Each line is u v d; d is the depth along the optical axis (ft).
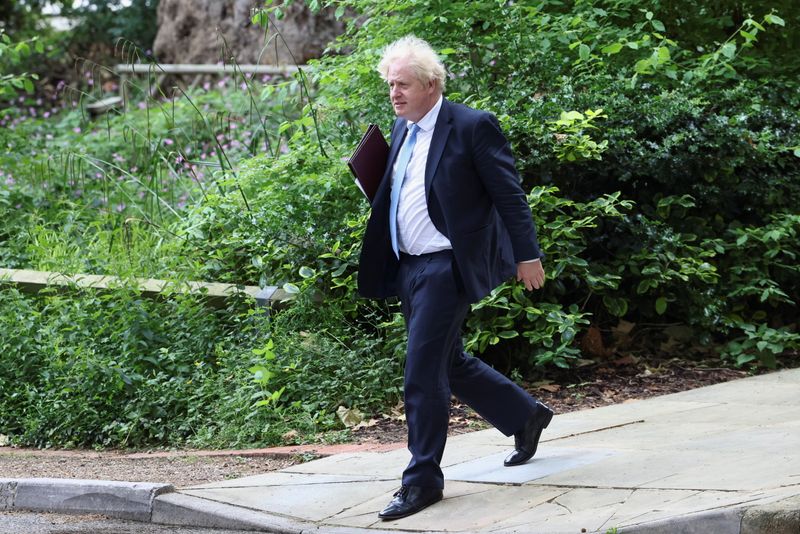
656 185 50.42
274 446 39.78
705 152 49.19
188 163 58.59
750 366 46.60
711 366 46.85
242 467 36.50
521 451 31.40
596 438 34.50
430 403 28.63
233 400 41.70
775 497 24.18
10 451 42.63
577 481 29.07
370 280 30.58
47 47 117.39
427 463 28.50
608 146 47.73
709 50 57.21
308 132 54.19
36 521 31.73
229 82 92.32
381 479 31.83
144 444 42.68
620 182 49.60
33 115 94.63
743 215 52.11
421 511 28.45
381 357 44.70
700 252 47.83
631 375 45.80
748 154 49.49
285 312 46.06
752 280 49.11
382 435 39.52
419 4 52.60
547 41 51.67
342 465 34.30
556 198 45.32
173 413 43.16
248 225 49.75
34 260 56.24
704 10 56.80
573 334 43.86
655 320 50.29
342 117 54.90
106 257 52.47
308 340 44.45
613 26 55.36
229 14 97.60
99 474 36.70
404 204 29.35
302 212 48.85
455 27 52.95
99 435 43.01
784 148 49.80
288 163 49.88
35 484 33.71
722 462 29.04
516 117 47.73
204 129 80.33
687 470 28.63
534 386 44.70
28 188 67.10
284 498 30.76
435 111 29.45
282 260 48.55
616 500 26.94
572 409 41.22
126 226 52.06
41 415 44.19
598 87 50.67
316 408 42.11
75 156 67.36
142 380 44.06
